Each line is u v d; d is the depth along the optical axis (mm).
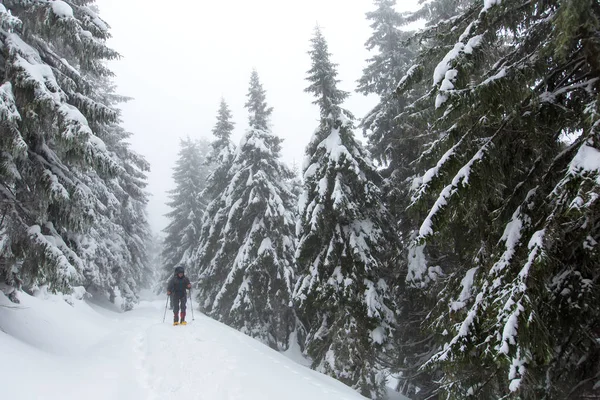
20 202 8203
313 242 12633
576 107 6133
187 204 33875
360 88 15250
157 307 25562
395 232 12852
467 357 5730
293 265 17328
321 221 11836
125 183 24953
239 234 19125
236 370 7086
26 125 7797
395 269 12672
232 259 19312
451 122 7117
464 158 6043
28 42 8797
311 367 13398
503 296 5051
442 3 13031
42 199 8219
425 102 8695
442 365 6512
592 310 5281
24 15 8164
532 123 5754
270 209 17188
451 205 5699
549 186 5801
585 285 5320
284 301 17000
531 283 4832
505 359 4637
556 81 6262
